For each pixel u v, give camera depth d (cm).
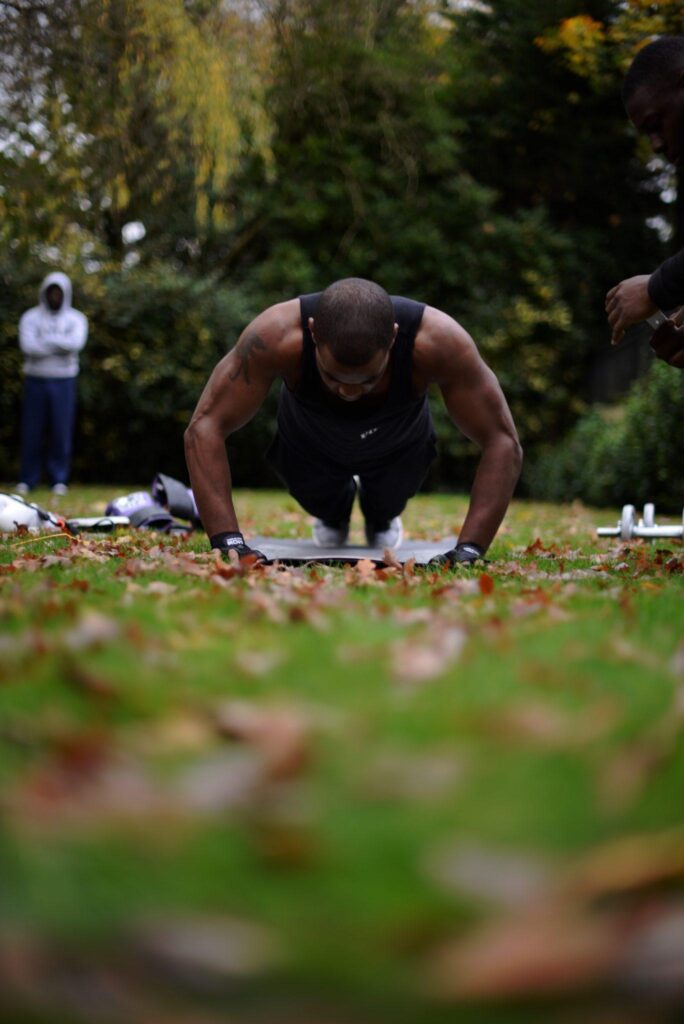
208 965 92
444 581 349
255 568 378
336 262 1527
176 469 1452
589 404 1611
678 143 387
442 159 1523
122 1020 86
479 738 151
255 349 412
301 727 151
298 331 413
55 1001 87
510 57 1548
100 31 1051
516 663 196
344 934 98
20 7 1010
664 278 379
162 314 1392
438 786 131
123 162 1227
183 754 147
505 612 263
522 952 90
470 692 174
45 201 1146
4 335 1334
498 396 421
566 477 1297
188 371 1398
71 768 136
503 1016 87
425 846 114
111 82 1102
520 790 131
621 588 328
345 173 1512
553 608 264
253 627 240
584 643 214
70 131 1127
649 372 1281
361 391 383
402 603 285
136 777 134
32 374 1116
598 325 1631
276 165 1520
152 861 111
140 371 1379
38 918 98
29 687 180
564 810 124
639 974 89
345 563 451
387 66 1491
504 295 1557
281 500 1114
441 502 1173
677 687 178
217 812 123
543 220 1606
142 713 167
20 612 247
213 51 1125
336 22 1462
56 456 1132
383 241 1515
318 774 137
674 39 386
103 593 294
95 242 1409
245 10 1301
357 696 174
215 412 420
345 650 205
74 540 480
